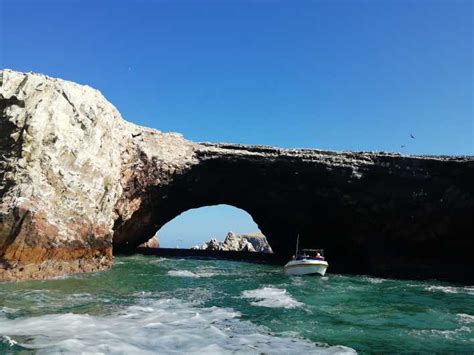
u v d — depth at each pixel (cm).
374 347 1202
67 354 1003
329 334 1321
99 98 2992
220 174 3872
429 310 1731
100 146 2861
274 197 3928
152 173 3581
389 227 3450
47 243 2244
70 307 1534
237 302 1791
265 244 8838
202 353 1075
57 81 2678
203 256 4659
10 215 2119
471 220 3142
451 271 3266
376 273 3331
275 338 1248
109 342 1117
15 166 2261
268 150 3769
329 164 3469
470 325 1480
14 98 2433
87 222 2531
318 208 3816
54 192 2370
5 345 1052
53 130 2467
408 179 3309
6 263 2086
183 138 3997
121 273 2592
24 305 1529
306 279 2736
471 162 3091
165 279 2464
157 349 1088
